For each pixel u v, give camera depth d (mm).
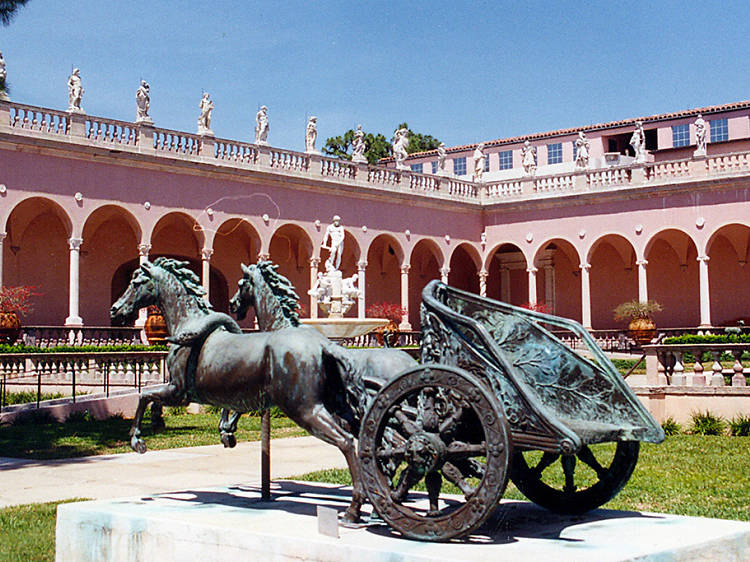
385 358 7695
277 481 9633
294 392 6801
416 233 42375
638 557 5590
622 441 7008
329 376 6973
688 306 43781
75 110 31906
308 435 17953
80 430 18984
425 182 43000
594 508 7273
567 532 6410
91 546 7332
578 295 47188
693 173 39344
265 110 37156
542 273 48406
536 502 7410
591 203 42000
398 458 6203
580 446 5750
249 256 41500
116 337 32438
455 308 7539
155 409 7938
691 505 9914
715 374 18234
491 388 6211
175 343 7555
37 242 35312
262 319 7934
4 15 19812
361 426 6336
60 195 31688
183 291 7906
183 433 18609
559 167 52656
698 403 18016
